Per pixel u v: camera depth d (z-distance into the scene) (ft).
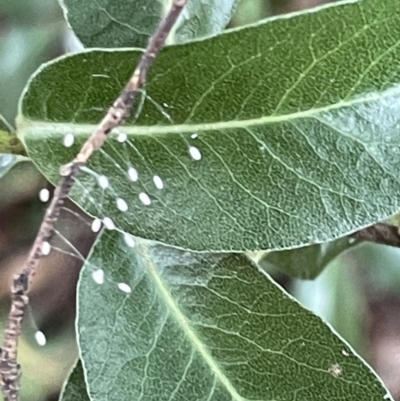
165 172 0.19
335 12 0.17
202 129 0.19
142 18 0.20
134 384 0.20
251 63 0.17
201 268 0.21
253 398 0.21
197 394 0.21
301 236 0.19
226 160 0.19
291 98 0.18
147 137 0.19
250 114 0.18
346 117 0.18
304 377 0.21
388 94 0.18
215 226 0.19
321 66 0.17
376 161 0.18
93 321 0.20
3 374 0.18
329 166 0.18
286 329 0.20
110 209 0.19
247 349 0.21
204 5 0.21
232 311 0.21
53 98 0.18
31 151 0.19
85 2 0.20
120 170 0.19
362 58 0.17
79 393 0.22
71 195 0.19
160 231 0.19
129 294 0.21
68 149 0.19
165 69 0.17
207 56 0.17
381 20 0.17
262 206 0.19
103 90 0.18
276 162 0.19
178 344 0.21
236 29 0.17
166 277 0.21
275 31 0.17
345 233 0.19
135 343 0.20
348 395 0.20
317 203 0.19
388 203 0.18
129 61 0.18
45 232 0.17
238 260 0.21
